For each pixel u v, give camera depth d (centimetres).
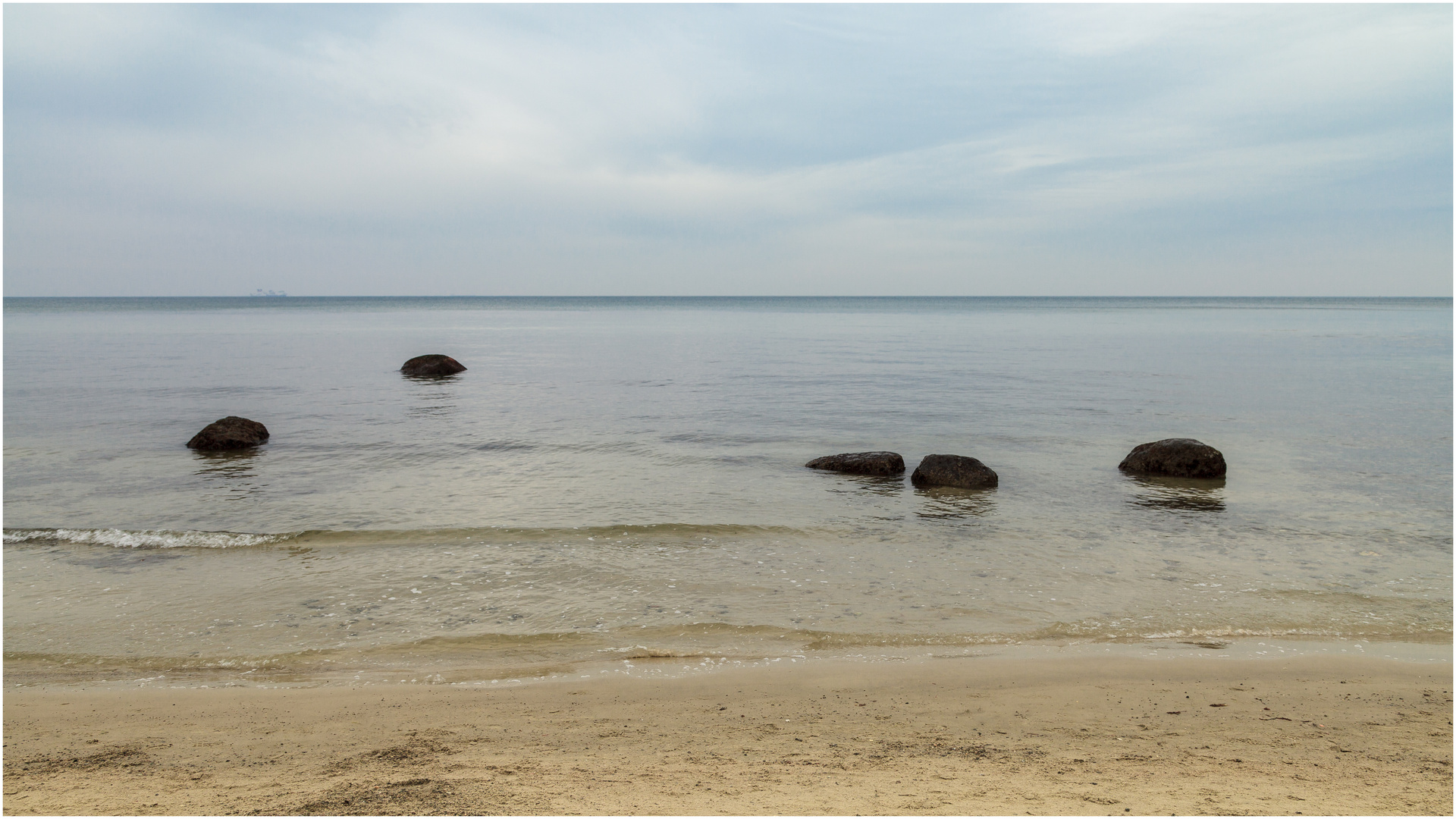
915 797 491
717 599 965
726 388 3153
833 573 1060
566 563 1097
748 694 706
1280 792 500
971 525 1288
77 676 748
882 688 718
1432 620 897
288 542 1182
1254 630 868
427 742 597
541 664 779
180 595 966
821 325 9350
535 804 478
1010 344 5853
